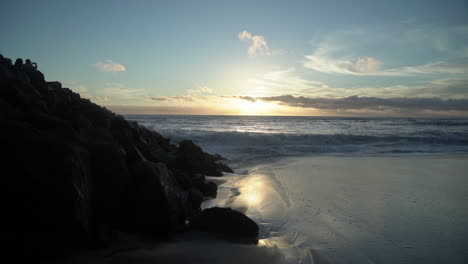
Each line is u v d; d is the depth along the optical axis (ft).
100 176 16.56
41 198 12.82
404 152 66.95
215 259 15.03
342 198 27.99
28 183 12.78
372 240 18.47
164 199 17.74
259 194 29.48
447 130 119.34
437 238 18.85
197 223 19.27
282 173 41.04
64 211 13.00
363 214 23.38
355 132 113.70
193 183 29.17
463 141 78.89
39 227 13.02
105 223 16.06
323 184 33.88
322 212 23.91
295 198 27.99
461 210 24.29
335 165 48.32
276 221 21.89
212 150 66.85
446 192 30.17
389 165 48.16
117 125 25.49
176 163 37.32
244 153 64.08
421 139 81.61
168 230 17.71
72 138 16.71
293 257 15.90
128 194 17.58
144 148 26.73
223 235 18.40
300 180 36.11
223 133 80.18
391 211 24.08
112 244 15.07
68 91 28.96
